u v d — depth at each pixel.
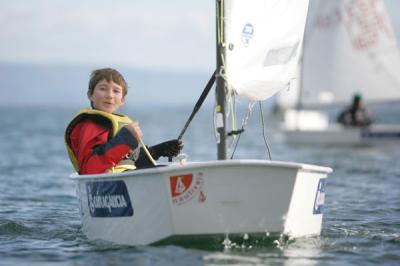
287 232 23.59
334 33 94.50
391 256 23.98
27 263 23.20
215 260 22.02
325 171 25.41
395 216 33.06
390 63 94.88
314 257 23.34
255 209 22.78
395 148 83.00
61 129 143.62
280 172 22.73
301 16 26.50
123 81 27.00
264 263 21.95
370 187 45.94
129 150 24.92
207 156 73.56
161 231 23.08
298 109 93.31
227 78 24.89
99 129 25.78
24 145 91.50
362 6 94.62
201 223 22.64
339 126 92.56
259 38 25.58
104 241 25.56
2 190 44.03
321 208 26.30
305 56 93.94
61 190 44.28
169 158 28.58
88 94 27.03
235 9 24.92
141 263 21.88
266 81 25.89
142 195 23.27
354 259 23.45
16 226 30.12
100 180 24.73
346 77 94.94
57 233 28.66
